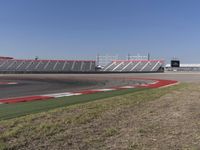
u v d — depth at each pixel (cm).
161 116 920
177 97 1406
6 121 827
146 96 1472
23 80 3791
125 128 761
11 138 646
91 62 9769
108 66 9575
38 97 1559
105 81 3453
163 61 9156
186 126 784
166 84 2617
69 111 1002
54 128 743
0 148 570
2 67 9162
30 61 9612
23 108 1134
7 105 1226
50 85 2730
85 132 713
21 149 577
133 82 3145
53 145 607
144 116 920
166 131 732
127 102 1238
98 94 1712
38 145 604
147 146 608
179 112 984
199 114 945
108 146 606
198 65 9756
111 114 952
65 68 9306
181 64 9956
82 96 1602
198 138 668
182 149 589
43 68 9231
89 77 4744
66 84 2884
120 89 2094
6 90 2134
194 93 1574
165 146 609
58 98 1501
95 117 901
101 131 726
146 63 9300
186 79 3594
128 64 9456
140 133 711
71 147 596
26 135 672
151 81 3288
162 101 1268
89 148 592
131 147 600
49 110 1059
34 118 870
